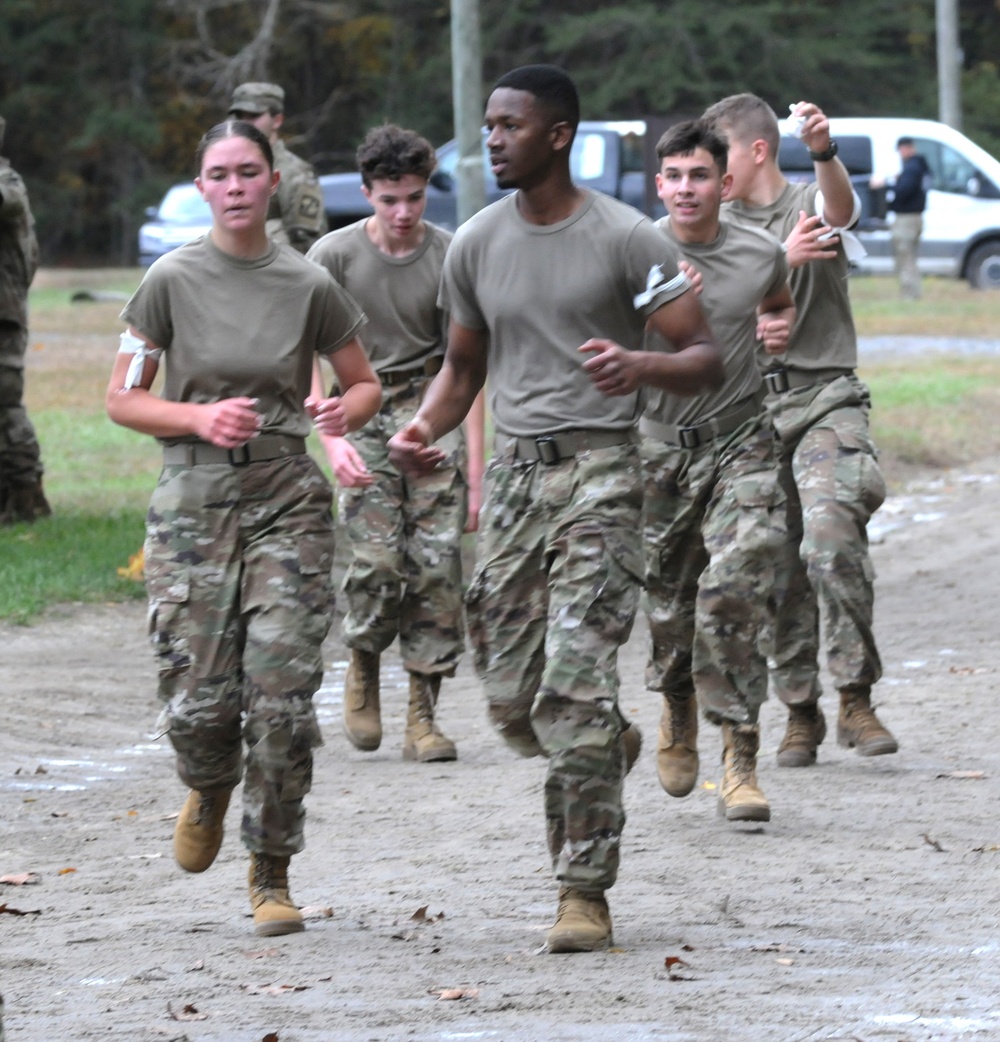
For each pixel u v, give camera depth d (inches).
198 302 607.2
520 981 537.3
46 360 2795.3
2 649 1183.6
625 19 5713.6
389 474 922.7
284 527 609.3
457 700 1105.4
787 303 782.5
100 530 1530.5
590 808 571.2
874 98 6003.9
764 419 759.1
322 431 611.8
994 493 1838.1
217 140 605.6
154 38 6215.6
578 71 5880.9
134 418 599.8
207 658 606.2
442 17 6245.1
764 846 727.7
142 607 1323.8
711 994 517.3
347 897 663.8
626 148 3368.6
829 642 868.6
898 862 698.8
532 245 589.3
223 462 607.2
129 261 6397.6
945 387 2444.6
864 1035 470.3
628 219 583.8
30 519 1555.1
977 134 5969.5
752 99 855.1
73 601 1320.1
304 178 1115.9
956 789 823.7
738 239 758.5
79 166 6540.4
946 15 3998.5
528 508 593.6
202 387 609.3
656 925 610.2
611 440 588.1
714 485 756.0
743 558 742.5
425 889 673.0
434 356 922.1
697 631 750.5
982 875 676.1
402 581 923.4
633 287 583.8
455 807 819.4
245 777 605.3
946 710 1000.2
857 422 863.1
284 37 5984.3
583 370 582.9
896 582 1430.9
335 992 530.0
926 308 3344.0
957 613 1298.0
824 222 838.5
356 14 6127.0
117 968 567.5
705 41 5836.6
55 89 6318.9
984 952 567.2
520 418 592.7
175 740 612.1
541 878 686.5
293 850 610.9
